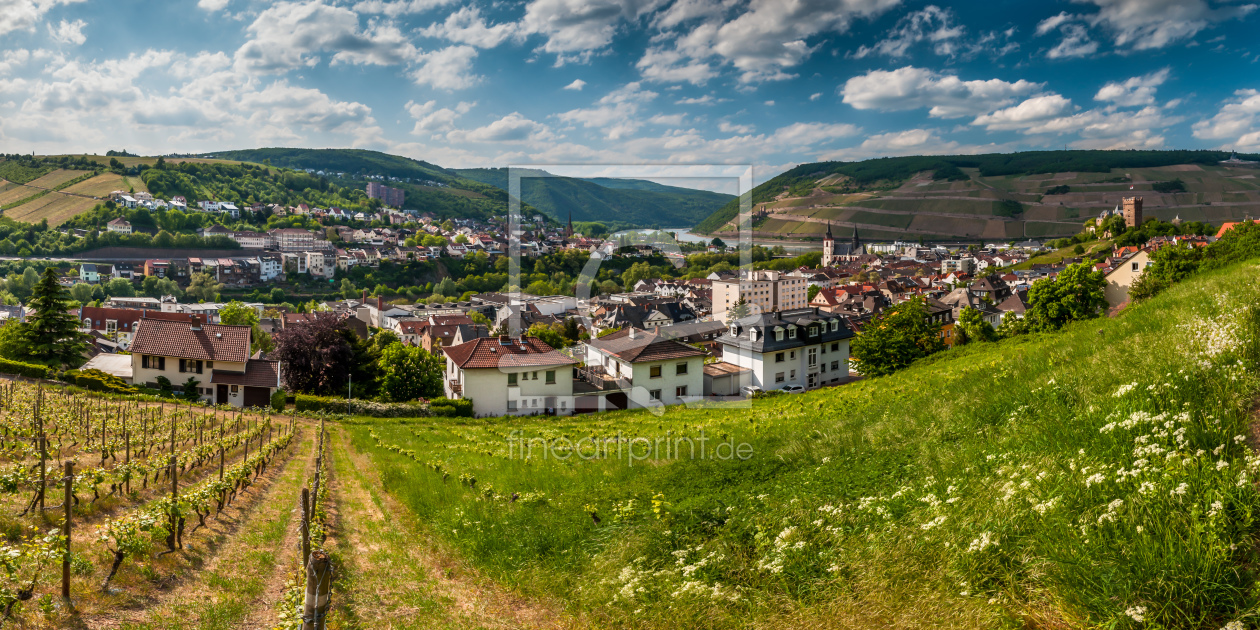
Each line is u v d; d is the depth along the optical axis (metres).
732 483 12.45
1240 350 8.92
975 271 186.50
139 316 109.06
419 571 10.46
